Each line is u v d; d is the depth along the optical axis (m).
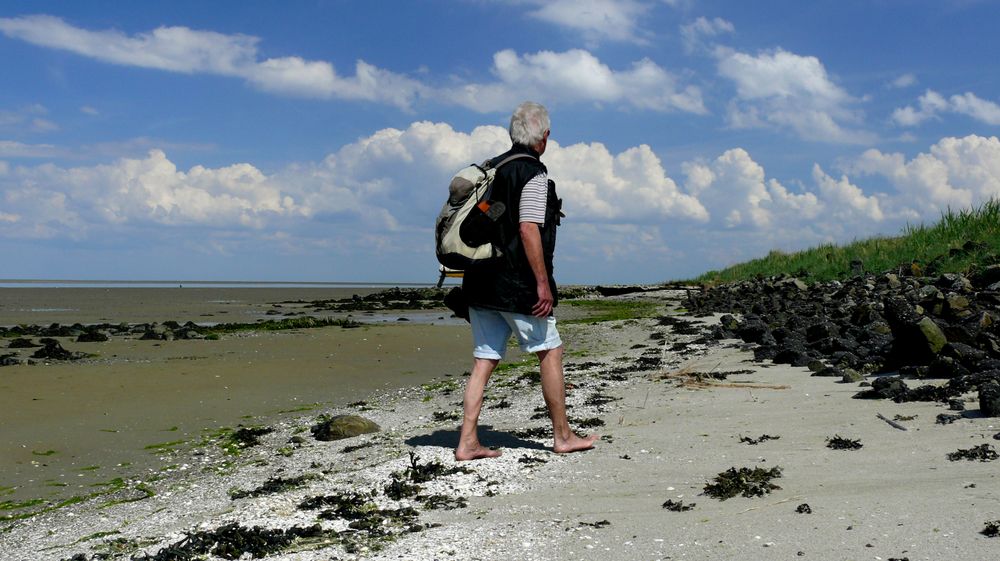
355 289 63.38
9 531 4.74
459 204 4.93
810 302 15.09
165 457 6.77
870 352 8.60
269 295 44.69
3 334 17.25
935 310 9.40
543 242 5.00
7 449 6.99
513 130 5.02
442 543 3.56
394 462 5.29
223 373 11.00
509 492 4.43
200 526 4.16
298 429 7.61
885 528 3.29
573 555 3.29
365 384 10.45
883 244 20.27
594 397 7.67
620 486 4.39
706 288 23.88
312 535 3.80
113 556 3.84
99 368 11.27
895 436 5.01
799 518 3.53
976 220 17.95
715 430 5.70
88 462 6.64
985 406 5.24
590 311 21.08
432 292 39.94
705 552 3.21
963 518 3.32
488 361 5.22
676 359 10.22
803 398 6.67
